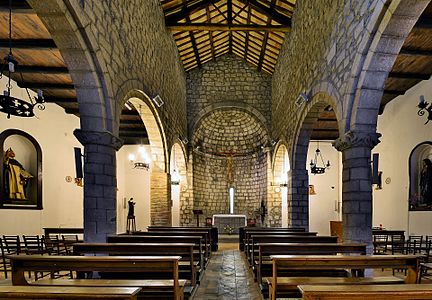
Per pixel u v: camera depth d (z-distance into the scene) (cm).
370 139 527
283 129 1224
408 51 677
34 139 921
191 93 1591
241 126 1700
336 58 632
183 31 1205
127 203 1392
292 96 1057
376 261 362
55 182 1000
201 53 1482
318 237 577
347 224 548
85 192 538
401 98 946
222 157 1716
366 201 530
